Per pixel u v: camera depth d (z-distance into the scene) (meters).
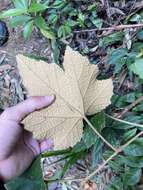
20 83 0.59
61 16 0.56
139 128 0.35
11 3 0.65
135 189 0.37
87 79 0.26
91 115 0.29
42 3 0.57
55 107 0.27
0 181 0.34
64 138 0.27
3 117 0.33
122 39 0.48
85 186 0.45
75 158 0.36
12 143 0.34
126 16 0.50
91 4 0.54
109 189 0.38
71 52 0.25
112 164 0.37
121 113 0.36
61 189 0.47
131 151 0.34
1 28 0.62
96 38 0.52
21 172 0.34
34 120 0.27
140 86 0.44
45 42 0.59
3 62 0.62
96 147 0.35
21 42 0.61
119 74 0.46
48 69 0.26
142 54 0.37
